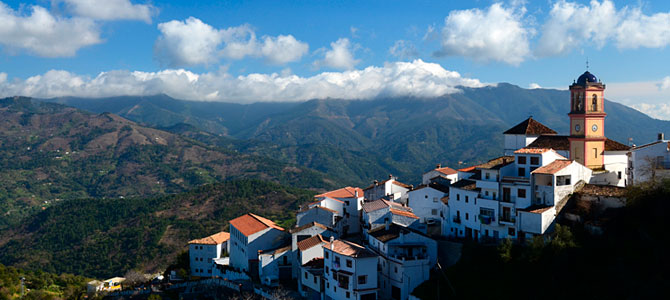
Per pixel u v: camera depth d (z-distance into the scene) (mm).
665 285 66750
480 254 90250
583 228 83312
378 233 100750
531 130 123938
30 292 164000
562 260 77750
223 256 140500
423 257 91875
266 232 118188
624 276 71875
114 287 153250
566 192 88625
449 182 122562
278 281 108500
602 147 101875
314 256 102812
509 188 92938
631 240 76625
